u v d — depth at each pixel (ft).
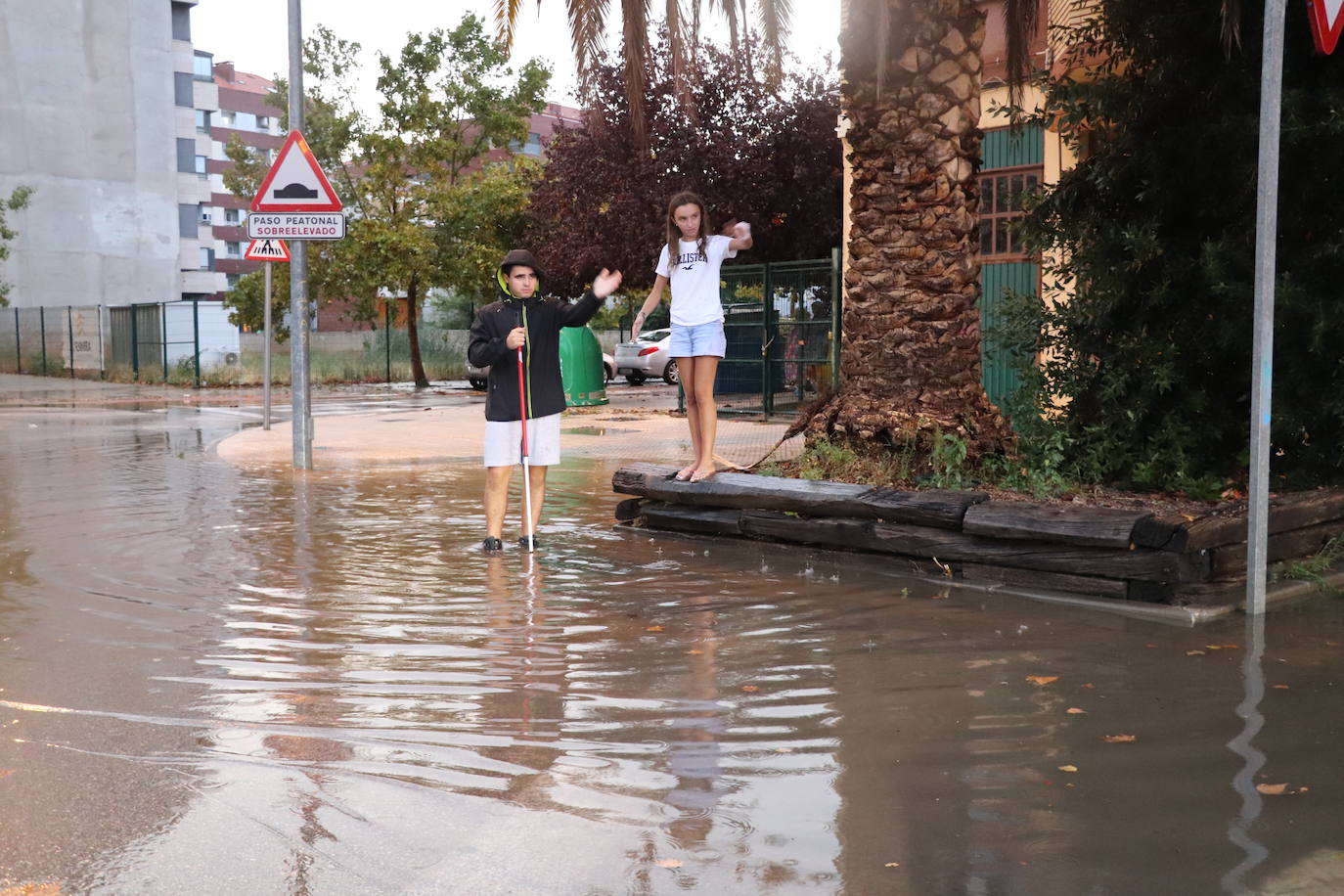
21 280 162.71
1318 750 12.33
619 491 27.12
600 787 11.39
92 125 168.96
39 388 104.22
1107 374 25.99
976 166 26.25
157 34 176.14
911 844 10.07
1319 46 18.52
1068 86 26.48
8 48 159.94
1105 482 26.02
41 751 12.44
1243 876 9.43
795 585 20.93
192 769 11.91
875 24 25.62
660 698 14.26
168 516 29.01
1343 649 16.48
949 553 21.17
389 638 17.24
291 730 13.14
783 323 58.39
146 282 176.45
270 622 18.21
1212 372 26.89
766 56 30.86
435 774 11.76
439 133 118.42
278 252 52.19
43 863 9.75
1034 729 13.06
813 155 84.43
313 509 30.37
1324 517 21.20
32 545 25.08
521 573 22.06
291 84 37.76
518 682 14.99
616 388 103.86
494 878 9.47
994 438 25.86
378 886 9.34
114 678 15.19
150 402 83.20
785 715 13.58
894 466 25.58
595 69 30.25
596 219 89.25
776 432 51.93
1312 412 24.26
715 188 82.99
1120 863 9.69
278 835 10.29
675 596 20.07
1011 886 9.29
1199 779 11.53
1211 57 25.26
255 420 63.52
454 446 46.91
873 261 26.18
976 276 26.37
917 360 25.86
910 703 14.02
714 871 9.59
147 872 9.59
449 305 173.06
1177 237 26.76
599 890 9.27
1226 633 17.40
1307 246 24.56
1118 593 19.24
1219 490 24.00
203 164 271.49
